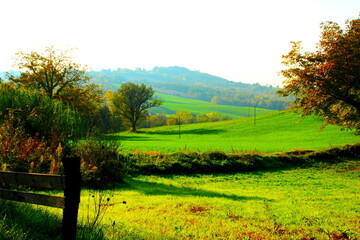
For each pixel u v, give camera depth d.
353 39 31.73
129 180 23.62
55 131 21.05
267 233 9.42
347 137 61.88
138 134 97.12
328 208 14.29
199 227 9.89
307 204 15.64
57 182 4.55
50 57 51.94
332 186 25.73
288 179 29.70
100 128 23.34
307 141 61.34
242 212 12.73
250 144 59.12
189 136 86.56
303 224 10.80
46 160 16.27
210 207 13.71
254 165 34.28
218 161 33.53
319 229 10.08
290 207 14.36
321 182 27.98
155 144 58.53
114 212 11.45
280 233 9.59
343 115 37.12
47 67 50.72
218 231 9.46
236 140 71.44
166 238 8.02
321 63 33.50
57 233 5.71
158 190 19.97
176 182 26.52
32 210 6.65
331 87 32.34
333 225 10.68
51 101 24.53
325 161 37.88
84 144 19.98
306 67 33.97
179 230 9.38
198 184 26.34
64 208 4.51
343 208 14.29
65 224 4.52
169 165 30.53
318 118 88.06
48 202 4.69
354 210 13.88
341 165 36.38
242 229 9.86
